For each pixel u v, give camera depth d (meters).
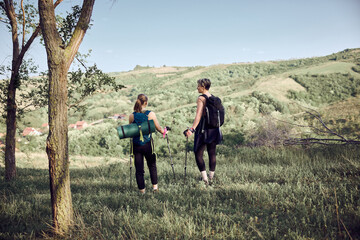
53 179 2.60
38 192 4.75
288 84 100.88
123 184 4.92
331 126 13.37
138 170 3.99
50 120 2.58
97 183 5.25
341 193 3.08
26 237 2.53
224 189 3.79
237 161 6.65
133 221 2.69
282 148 6.95
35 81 7.71
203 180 4.27
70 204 2.70
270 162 6.07
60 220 2.60
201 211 2.88
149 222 2.65
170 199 3.56
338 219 2.29
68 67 2.63
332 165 4.55
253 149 7.94
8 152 6.91
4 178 6.88
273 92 91.62
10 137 6.96
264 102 66.12
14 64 6.98
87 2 2.69
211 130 4.21
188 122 46.34
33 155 25.27
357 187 3.21
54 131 2.56
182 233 2.39
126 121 62.44
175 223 2.54
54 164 2.59
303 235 2.10
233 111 54.53
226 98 75.19
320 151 6.19
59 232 2.56
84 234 2.50
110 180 5.54
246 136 14.26
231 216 2.69
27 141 36.88
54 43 2.51
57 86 2.54
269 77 121.12
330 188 3.28
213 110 4.16
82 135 48.25
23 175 7.62
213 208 2.97
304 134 7.62
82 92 7.23
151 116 3.99
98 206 3.39
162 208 3.12
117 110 125.62
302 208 2.71
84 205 3.43
